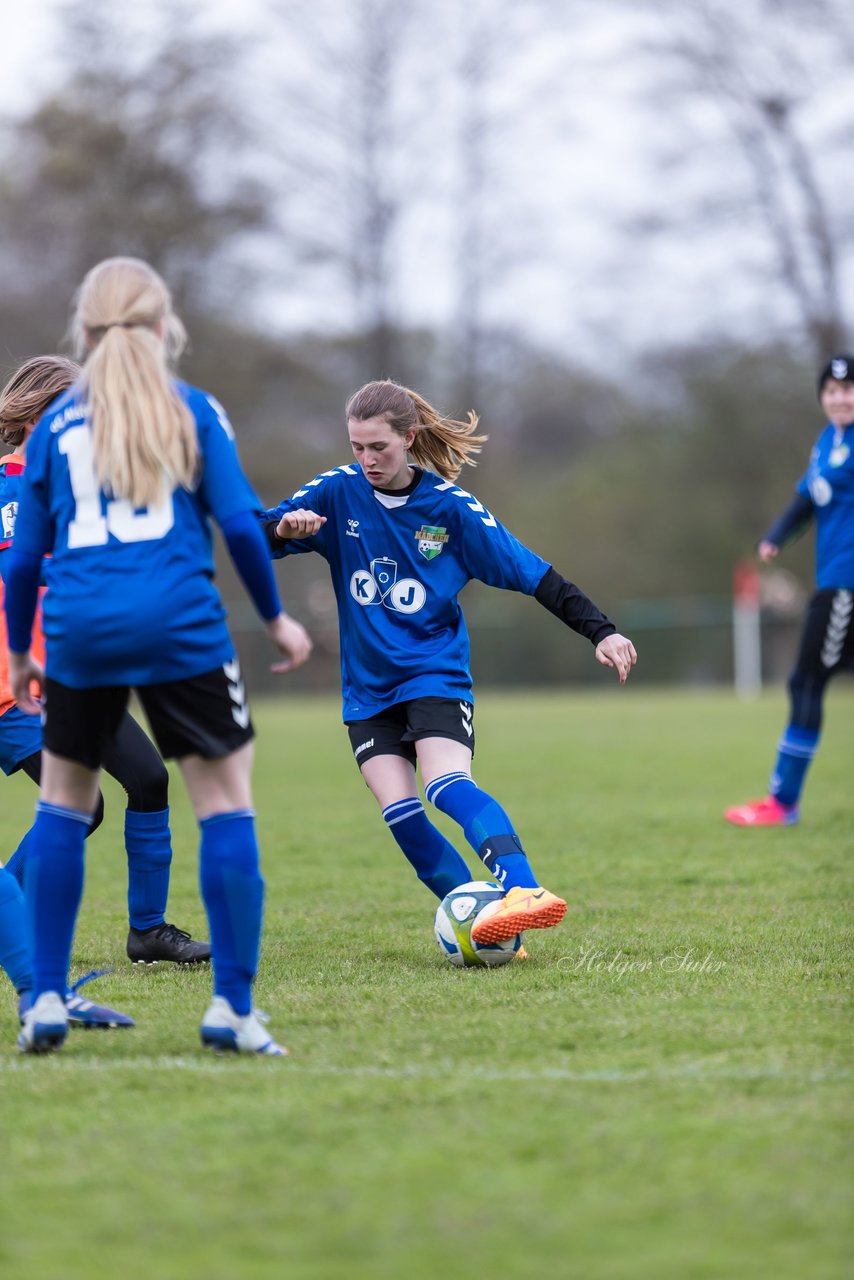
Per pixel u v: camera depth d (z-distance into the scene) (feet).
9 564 41.47
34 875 41.45
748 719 225.15
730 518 471.21
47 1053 41.81
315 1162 32.19
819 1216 28.94
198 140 381.19
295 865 85.10
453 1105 35.99
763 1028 43.50
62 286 387.55
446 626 58.34
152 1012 47.44
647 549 495.41
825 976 51.52
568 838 93.91
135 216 377.50
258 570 40.01
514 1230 28.43
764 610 404.98
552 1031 43.39
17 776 153.58
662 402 472.44
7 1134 34.55
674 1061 39.86
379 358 404.77
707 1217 28.91
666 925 62.90
